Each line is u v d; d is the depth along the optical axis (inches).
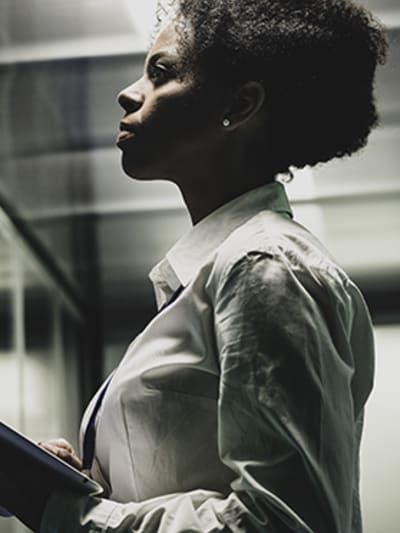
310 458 46.6
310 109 57.9
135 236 257.8
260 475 46.4
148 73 59.7
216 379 51.3
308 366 47.8
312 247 52.4
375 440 266.4
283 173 59.2
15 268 253.4
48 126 208.4
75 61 185.2
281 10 58.0
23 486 48.3
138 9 169.6
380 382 271.1
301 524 45.6
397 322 274.2
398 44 79.0
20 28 177.5
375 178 223.8
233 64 57.4
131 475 52.2
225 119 57.4
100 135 211.6
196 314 51.9
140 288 287.7
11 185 237.3
